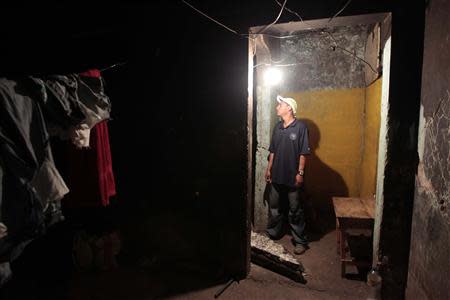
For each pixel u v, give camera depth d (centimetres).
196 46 316
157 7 321
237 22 296
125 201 375
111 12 336
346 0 260
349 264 329
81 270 346
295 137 386
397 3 243
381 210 267
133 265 359
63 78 209
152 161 354
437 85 205
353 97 501
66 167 258
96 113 224
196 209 341
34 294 301
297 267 325
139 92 348
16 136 172
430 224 211
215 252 338
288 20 279
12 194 173
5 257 178
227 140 315
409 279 254
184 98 329
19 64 348
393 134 253
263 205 450
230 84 307
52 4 340
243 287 316
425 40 230
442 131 195
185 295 305
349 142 512
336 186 529
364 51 484
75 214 357
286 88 530
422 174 231
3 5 326
